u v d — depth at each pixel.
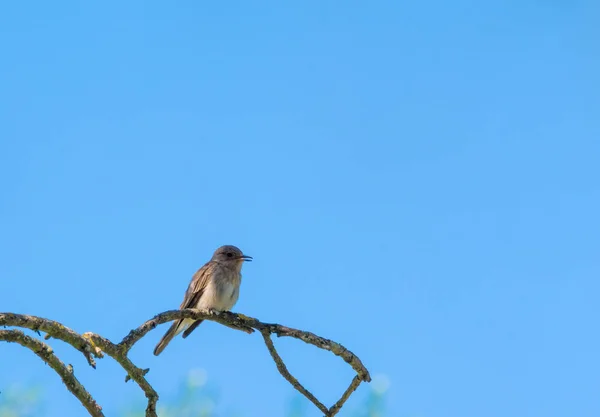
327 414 11.44
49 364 8.99
